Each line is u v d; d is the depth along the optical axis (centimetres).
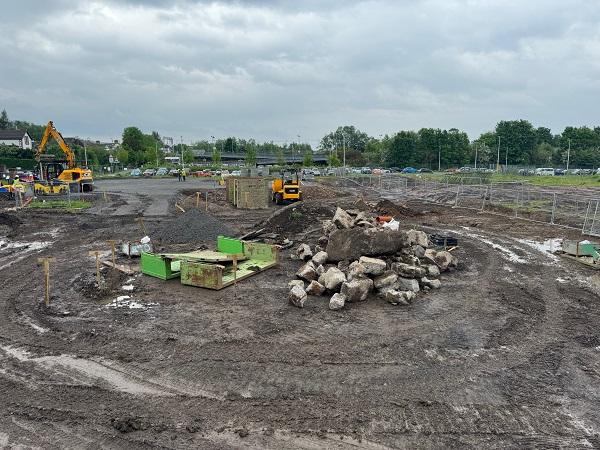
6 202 3288
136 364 801
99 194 3925
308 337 915
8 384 738
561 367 809
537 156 12188
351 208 2839
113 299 1144
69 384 734
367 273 1197
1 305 1109
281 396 698
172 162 13300
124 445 587
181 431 612
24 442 595
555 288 1269
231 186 3344
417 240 1488
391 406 677
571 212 2616
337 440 597
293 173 3391
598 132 12319
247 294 1177
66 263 1527
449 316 1040
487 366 807
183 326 970
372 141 14112
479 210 2941
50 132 4050
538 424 643
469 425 636
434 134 11712
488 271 1431
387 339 909
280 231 2094
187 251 1664
